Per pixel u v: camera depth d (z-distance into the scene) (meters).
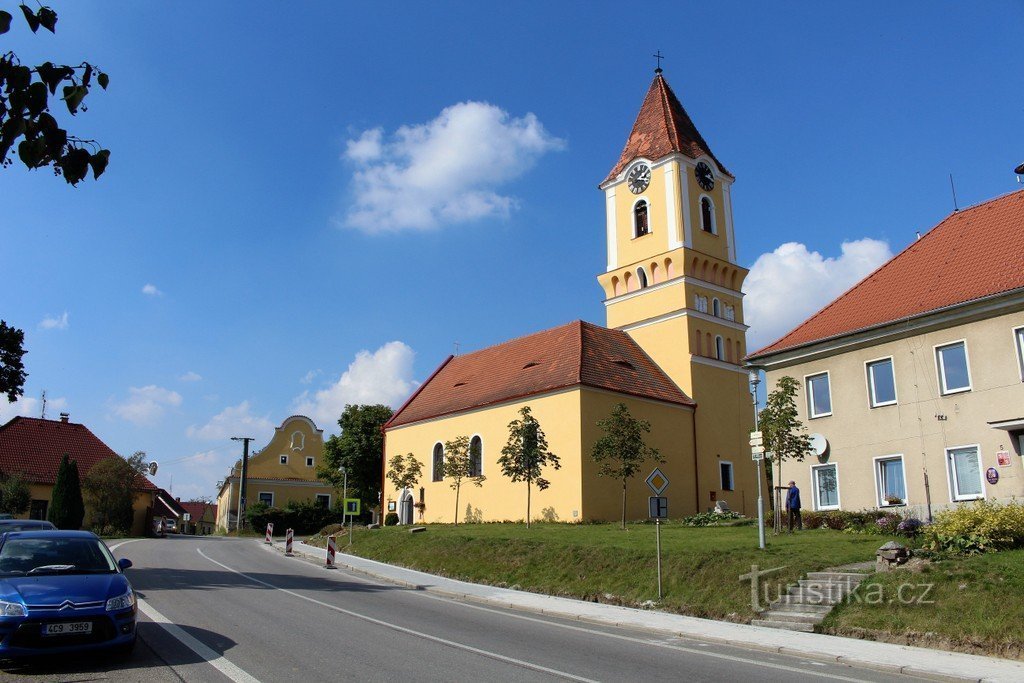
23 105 5.55
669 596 19.25
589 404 38.28
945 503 23.59
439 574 27.25
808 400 28.09
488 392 44.59
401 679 10.07
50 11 5.57
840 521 25.38
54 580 11.16
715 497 43.25
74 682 9.62
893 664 11.80
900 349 25.45
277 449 76.44
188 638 12.66
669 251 45.72
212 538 54.38
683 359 44.41
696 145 48.56
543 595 21.81
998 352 22.97
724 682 10.55
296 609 16.61
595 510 37.06
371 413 65.50
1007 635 12.81
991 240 25.84
